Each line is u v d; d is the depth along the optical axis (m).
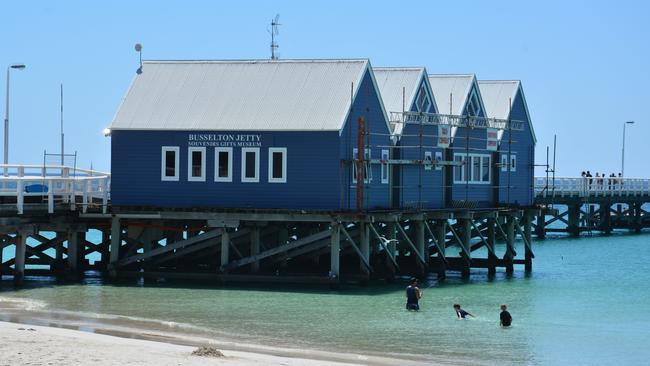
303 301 52.28
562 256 85.31
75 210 58.81
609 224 111.31
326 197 56.31
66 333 40.31
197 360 34.22
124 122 59.47
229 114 58.59
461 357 40.28
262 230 60.53
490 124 71.56
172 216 57.69
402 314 49.28
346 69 59.16
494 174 72.25
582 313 51.72
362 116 58.59
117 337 40.16
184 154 58.66
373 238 61.94
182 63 62.31
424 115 63.44
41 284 57.09
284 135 57.00
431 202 65.38
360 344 42.03
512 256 69.69
